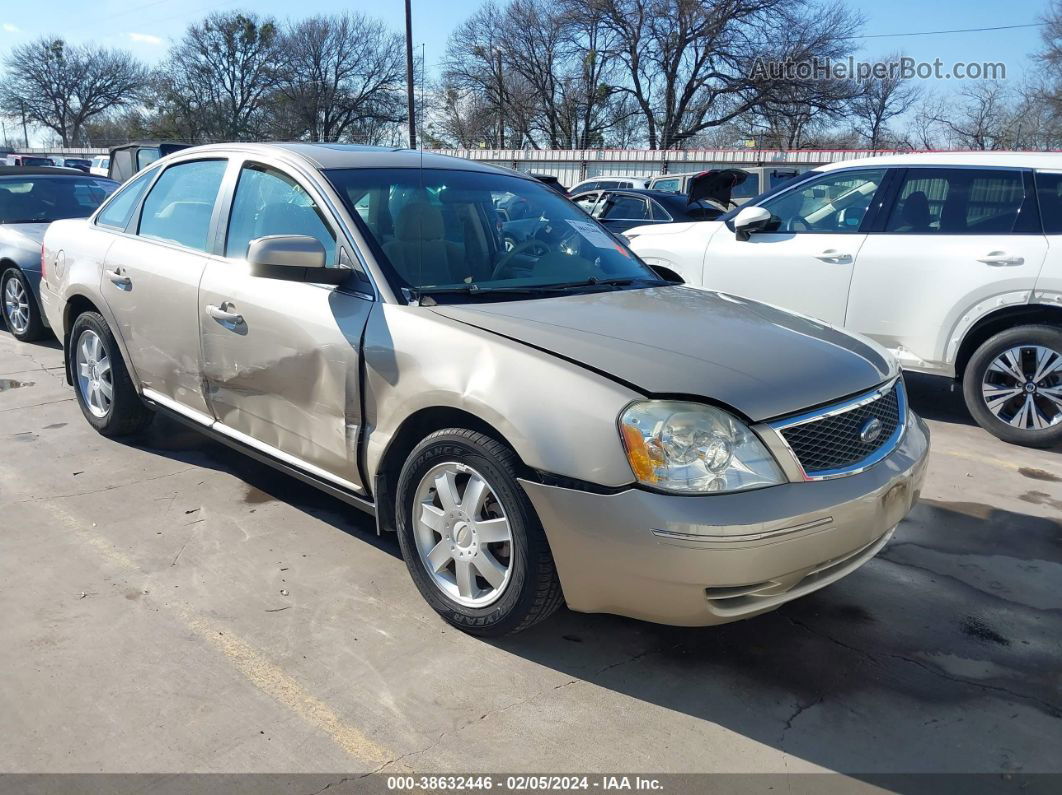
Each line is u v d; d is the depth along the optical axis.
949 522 4.06
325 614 3.06
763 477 2.47
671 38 40.78
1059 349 4.99
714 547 2.38
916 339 5.45
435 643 2.91
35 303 7.06
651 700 2.65
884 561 3.65
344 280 3.17
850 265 5.63
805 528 2.47
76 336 4.84
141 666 2.72
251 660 2.78
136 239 4.35
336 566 3.42
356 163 3.59
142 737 2.40
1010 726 2.57
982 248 5.16
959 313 5.25
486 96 48.31
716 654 2.92
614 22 42.00
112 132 66.12
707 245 6.36
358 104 55.06
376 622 3.02
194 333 3.81
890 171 5.64
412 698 2.62
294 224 3.47
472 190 3.76
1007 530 3.98
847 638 3.04
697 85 41.59
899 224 5.53
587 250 3.82
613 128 46.25
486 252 3.50
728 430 2.46
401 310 3.01
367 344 3.03
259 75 56.00
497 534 2.77
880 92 39.72
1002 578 3.51
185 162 4.23
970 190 5.32
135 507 3.94
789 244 5.93
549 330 2.82
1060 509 4.24
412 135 28.92
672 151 30.98
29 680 2.64
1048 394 5.06
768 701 2.67
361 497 3.22
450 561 2.98
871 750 2.46
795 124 40.06
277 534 3.70
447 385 2.76
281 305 3.35
